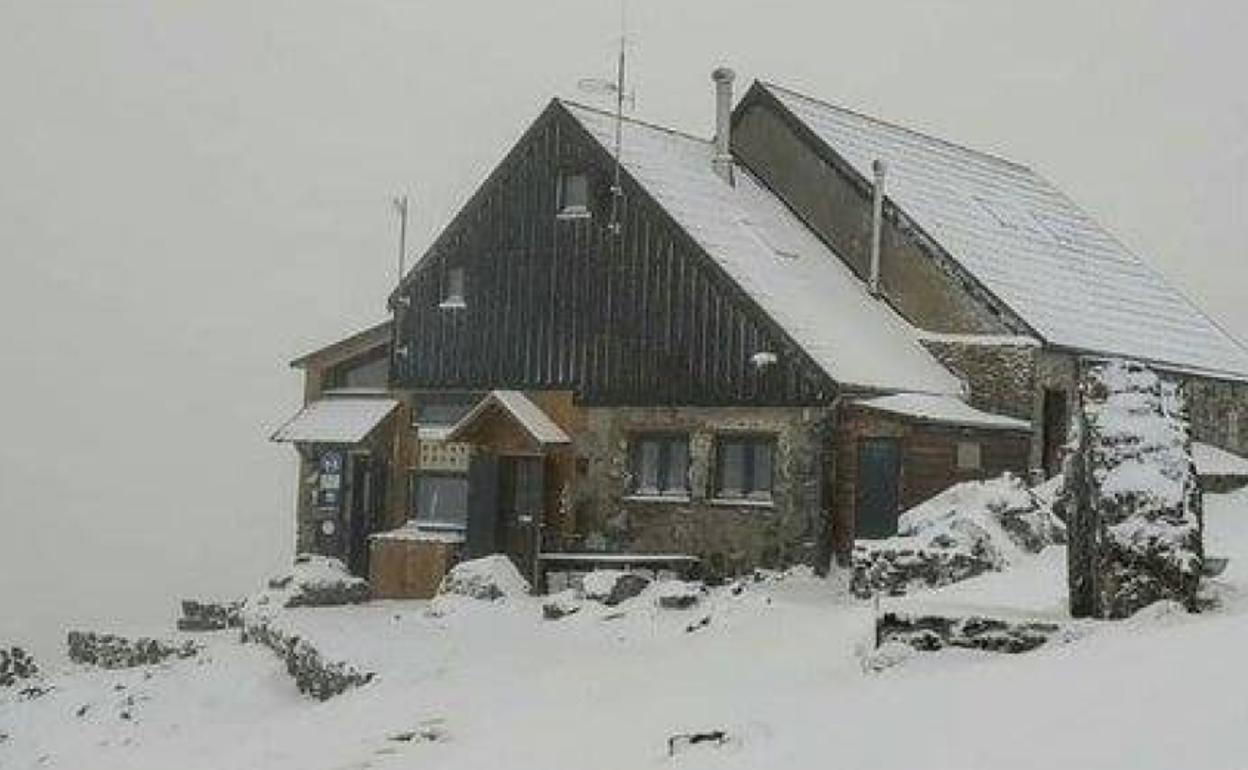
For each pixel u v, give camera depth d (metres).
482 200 29.86
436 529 29.20
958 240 29.94
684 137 32.41
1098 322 30.69
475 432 28.03
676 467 26.91
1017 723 9.72
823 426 25.06
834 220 30.73
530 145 29.39
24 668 24.09
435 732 14.55
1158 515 13.02
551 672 17.17
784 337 25.36
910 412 24.66
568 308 28.39
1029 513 21.08
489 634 20.33
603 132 29.27
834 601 20.70
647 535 26.81
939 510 21.39
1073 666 11.12
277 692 19.64
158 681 20.42
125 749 17.44
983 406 27.59
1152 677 10.05
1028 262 31.72
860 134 33.09
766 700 13.34
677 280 26.98
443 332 30.06
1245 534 21.45
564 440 27.80
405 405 30.36
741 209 29.88
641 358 27.27
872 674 13.23
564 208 28.84
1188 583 12.88
